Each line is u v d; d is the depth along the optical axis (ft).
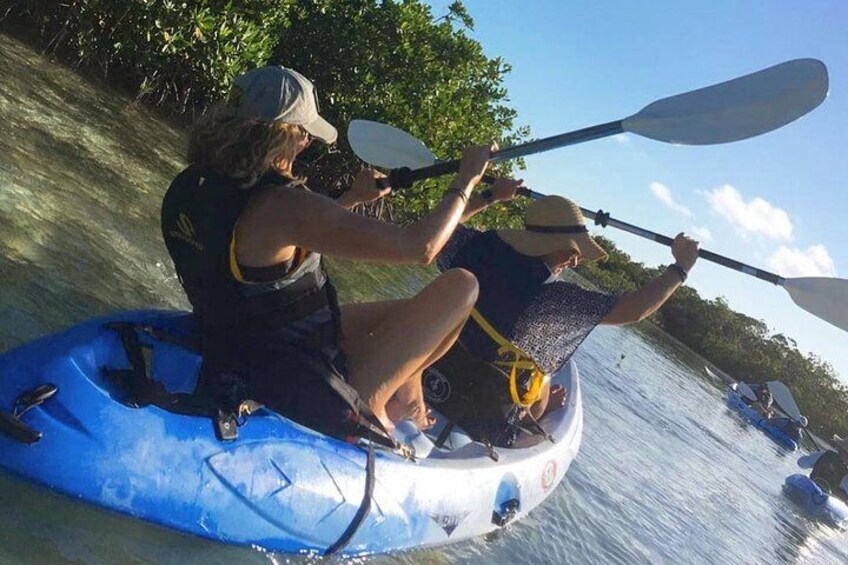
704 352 133.80
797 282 12.10
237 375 7.95
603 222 11.64
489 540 11.21
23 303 9.75
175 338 8.28
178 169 25.94
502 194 10.99
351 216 7.07
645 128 10.16
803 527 25.59
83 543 6.51
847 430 116.88
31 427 6.64
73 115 24.58
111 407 6.96
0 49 28.27
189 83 36.65
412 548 9.54
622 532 14.62
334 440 8.25
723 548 17.28
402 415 9.88
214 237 7.17
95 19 33.27
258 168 7.02
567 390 16.80
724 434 41.01
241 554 7.58
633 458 21.61
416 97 42.91
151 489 6.99
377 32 42.19
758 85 10.57
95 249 13.26
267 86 7.00
